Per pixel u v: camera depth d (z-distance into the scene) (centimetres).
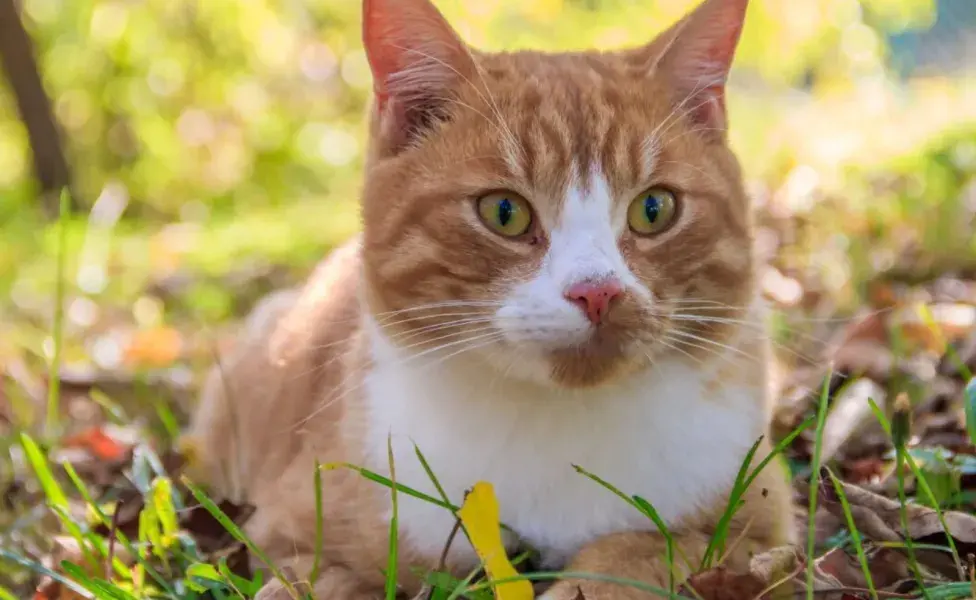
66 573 55
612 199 52
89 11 191
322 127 207
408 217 53
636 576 50
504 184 52
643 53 56
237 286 118
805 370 73
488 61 55
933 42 269
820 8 184
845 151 157
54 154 178
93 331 106
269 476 62
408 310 53
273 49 199
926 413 66
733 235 54
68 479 66
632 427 52
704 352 53
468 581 49
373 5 53
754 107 206
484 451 52
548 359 51
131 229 175
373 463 54
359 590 53
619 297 50
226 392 66
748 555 52
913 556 51
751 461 52
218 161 202
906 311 78
